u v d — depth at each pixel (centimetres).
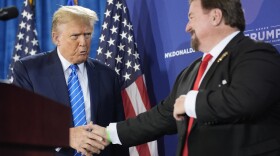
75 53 295
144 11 392
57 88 292
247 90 196
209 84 217
